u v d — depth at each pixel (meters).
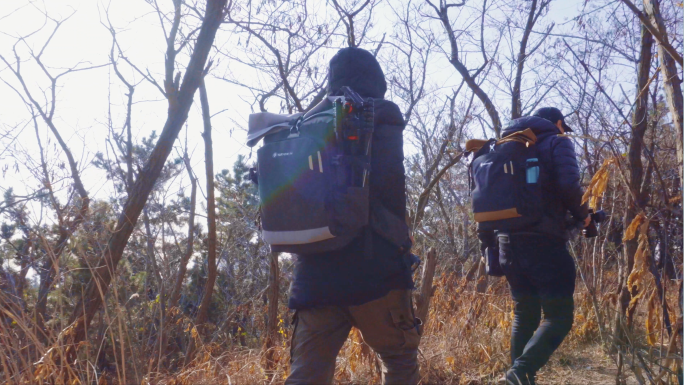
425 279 3.48
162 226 5.29
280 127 2.12
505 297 4.38
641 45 3.26
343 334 2.06
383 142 2.05
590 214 3.26
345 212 1.90
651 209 2.85
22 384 2.44
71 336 2.92
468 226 5.99
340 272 1.95
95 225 3.54
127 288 3.55
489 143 3.31
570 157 3.01
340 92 2.18
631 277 2.69
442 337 3.91
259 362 3.52
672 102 2.45
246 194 7.87
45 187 3.41
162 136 3.81
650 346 2.81
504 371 3.54
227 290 7.21
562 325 2.99
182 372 3.36
